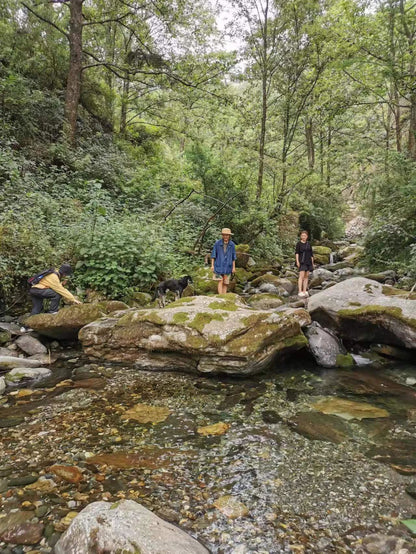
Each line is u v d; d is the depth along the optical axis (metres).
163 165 15.95
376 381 4.70
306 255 8.48
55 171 11.48
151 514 2.12
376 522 2.22
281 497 2.46
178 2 15.27
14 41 13.88
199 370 4.91
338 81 15.36
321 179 18.98
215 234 11.89
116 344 5.40
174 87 17.06
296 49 14.94
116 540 1.87
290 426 3.47
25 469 2.74
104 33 18.23
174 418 3.63
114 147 15.15
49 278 6.12
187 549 1.89
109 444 3.12
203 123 18.19
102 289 7.36
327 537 2.11
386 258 9.97
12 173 8.38
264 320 5.15
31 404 3.92
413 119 12.59
